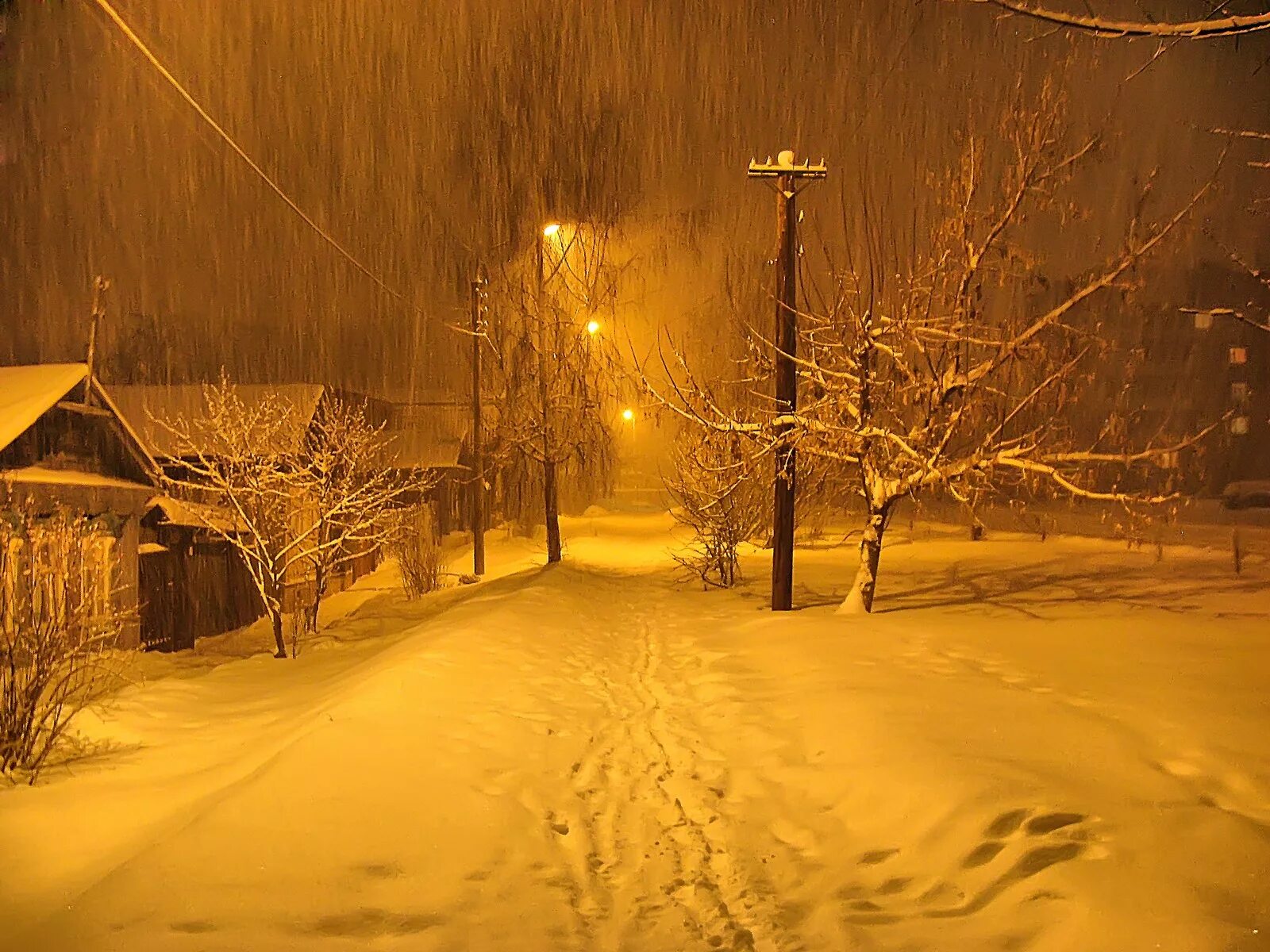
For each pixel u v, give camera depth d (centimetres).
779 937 455
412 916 461
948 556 2425
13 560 840
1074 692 876
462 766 698
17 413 1333
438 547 2764
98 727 896
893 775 650
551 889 507
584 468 2672
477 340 2617
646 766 756
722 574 1977
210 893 469
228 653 1606
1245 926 411
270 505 1546
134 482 1622
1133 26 436
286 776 634
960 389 1327
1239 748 675
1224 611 1405
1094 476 1266
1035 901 455
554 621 1409
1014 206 1282
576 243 2514
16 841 605
